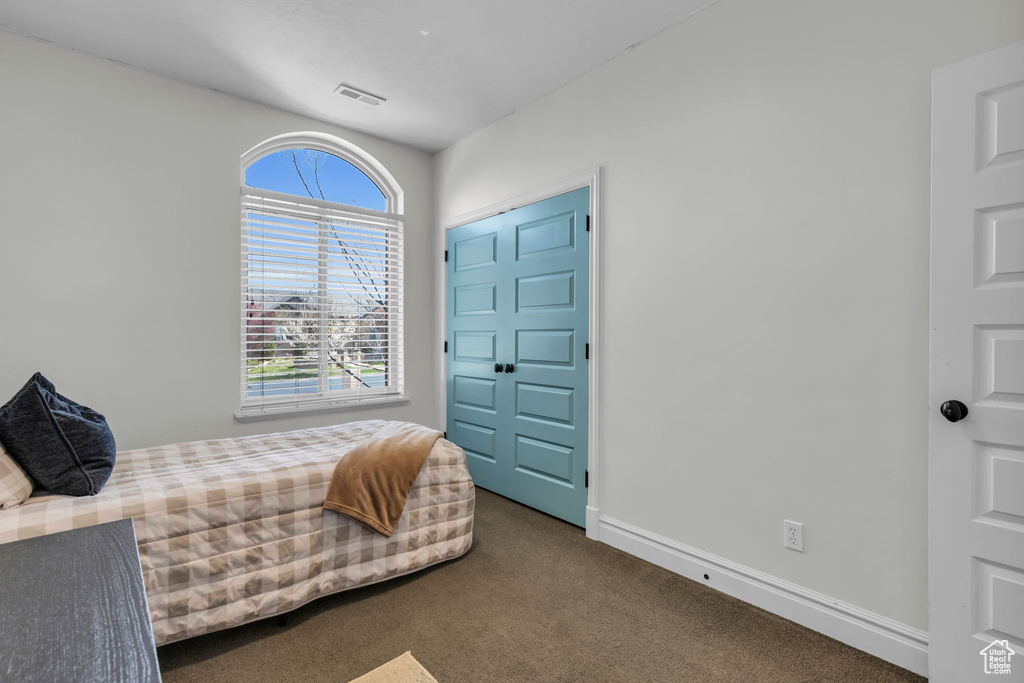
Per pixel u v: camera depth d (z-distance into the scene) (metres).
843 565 1.74
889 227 1.64
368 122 3.32
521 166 3.10
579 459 2.73
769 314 1.94
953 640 1.44
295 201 3.20
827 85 1.78
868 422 1.68
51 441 1.56
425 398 3.87
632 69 2.46
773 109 1.92
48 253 2.41
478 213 3.43
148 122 2.67
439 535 2.25
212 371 2.87
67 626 0.56
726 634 1.78
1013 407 1.35
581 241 2.70
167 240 2.72
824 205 1.79
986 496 1.40
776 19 1.92
